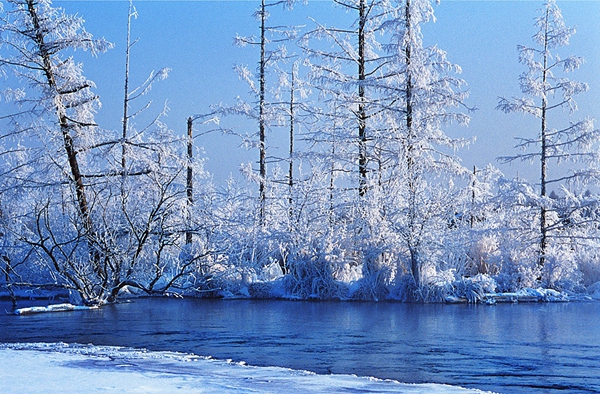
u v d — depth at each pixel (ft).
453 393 26.99
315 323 54.70
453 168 79.87
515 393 29.60
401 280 76.59
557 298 76.07
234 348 41.83
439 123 81.71
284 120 106.01
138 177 76.95
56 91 77.82
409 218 76.64
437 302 73.51
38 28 77.41
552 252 83.35
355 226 79.56
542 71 86.79
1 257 72.18
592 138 81.82
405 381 31.91
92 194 78.79
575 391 30.07
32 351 37.83
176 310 65.72
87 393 24.25
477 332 49.16
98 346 41.68
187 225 78.23
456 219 80.43
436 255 76.07
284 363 36.58
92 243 71.67
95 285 70.54
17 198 76.54
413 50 81.30
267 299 78.59
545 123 86.02
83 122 80.64
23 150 79.15
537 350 41.06
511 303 73.61
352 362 37.06
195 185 81.66
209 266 79.46
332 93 91.71
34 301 74.23
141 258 76.64
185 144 81.10
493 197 81.35
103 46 77.46
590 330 50.24
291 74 107.14
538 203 81.00
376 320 56.65
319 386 28.09
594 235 84.07
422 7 81.56
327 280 78.02
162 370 31.58
